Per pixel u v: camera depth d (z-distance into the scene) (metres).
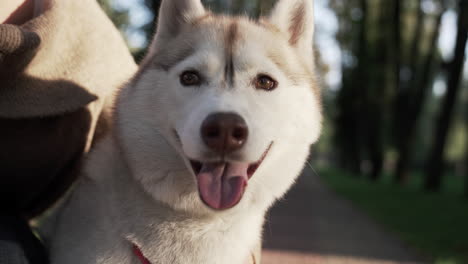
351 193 20.05
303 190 21.88
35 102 2.61
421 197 18.14
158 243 2.60
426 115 57.75
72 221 2.71
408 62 23.94
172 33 3.06
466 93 48.72
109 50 3.12
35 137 2.71
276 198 2.98
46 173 2.88
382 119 29.45
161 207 2.60
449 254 8.40
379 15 24.70
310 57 3.30
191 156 2.50
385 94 25.31
